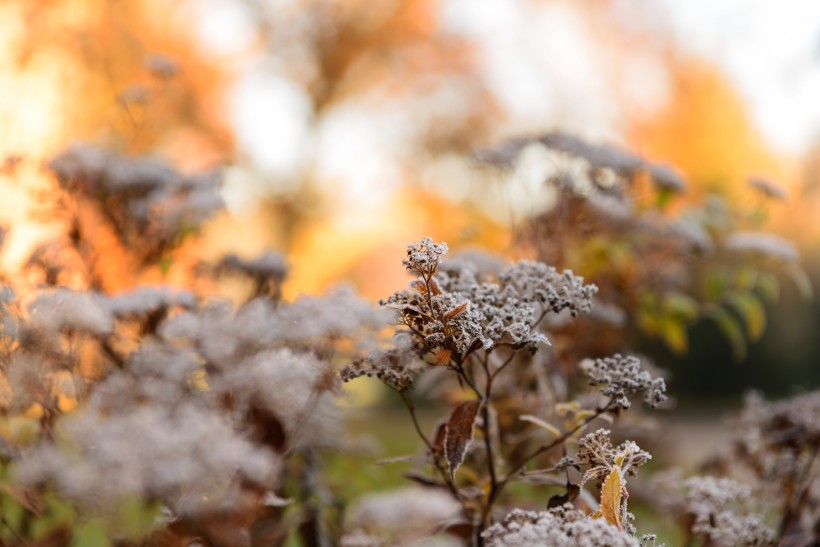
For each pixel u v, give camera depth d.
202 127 2.62
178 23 2.51
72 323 0.53
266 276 0.69
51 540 0.51
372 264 2.81
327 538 0.65
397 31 3.07
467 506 0.57
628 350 0.81
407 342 0.54
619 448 0.53
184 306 0.61
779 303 3.26
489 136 2.95
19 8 1.07
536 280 0.54
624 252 0.80
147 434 0.46
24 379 0.52
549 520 0.48
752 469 0.69
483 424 0.59
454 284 0.56
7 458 0.54
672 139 2.90
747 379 3.41
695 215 0.90
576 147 0.78
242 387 0.52
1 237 0.65
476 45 3.01
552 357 0.69
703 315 0.90
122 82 1.74
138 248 0.75
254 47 2.92
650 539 0.53
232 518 0.50
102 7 1.74
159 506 0.50
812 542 0.63
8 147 0.97
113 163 0.73
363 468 0.79
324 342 0.56
